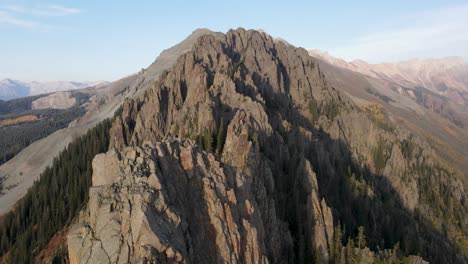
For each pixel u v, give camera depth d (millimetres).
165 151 71812
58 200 142750
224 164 81250
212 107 117938
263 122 120688
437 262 129125
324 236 97438
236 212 74062
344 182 138000
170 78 156125
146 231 55844
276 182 104812
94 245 56562
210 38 179125
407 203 160750
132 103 161375
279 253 87875
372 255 97188
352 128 180250
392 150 175000
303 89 184875
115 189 61250
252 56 179250
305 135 137000
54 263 109062
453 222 167500
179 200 66312
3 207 187500
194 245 65312
